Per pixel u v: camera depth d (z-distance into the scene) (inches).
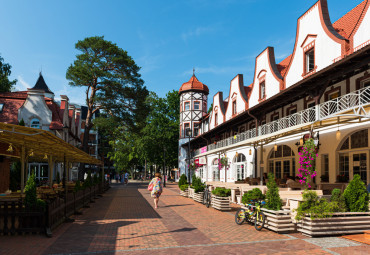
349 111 431.5
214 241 289.1
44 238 299.0
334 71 523.2
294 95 658.8
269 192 346.9
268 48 959.6
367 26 577.9
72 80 1273.4
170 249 260.1
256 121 872.3
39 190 538.9
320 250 253.6
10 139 386.0
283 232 324.8
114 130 1485.0
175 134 2103.8
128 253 247.4
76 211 474.0
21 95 1320.1
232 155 1168.8
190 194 751.7
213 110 1557.6
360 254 239.9
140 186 1499.8
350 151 564.7
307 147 462.3
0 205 313.6
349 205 325.7
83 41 1284.4
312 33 728.3
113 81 1274.6
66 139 1384.1
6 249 256.7
